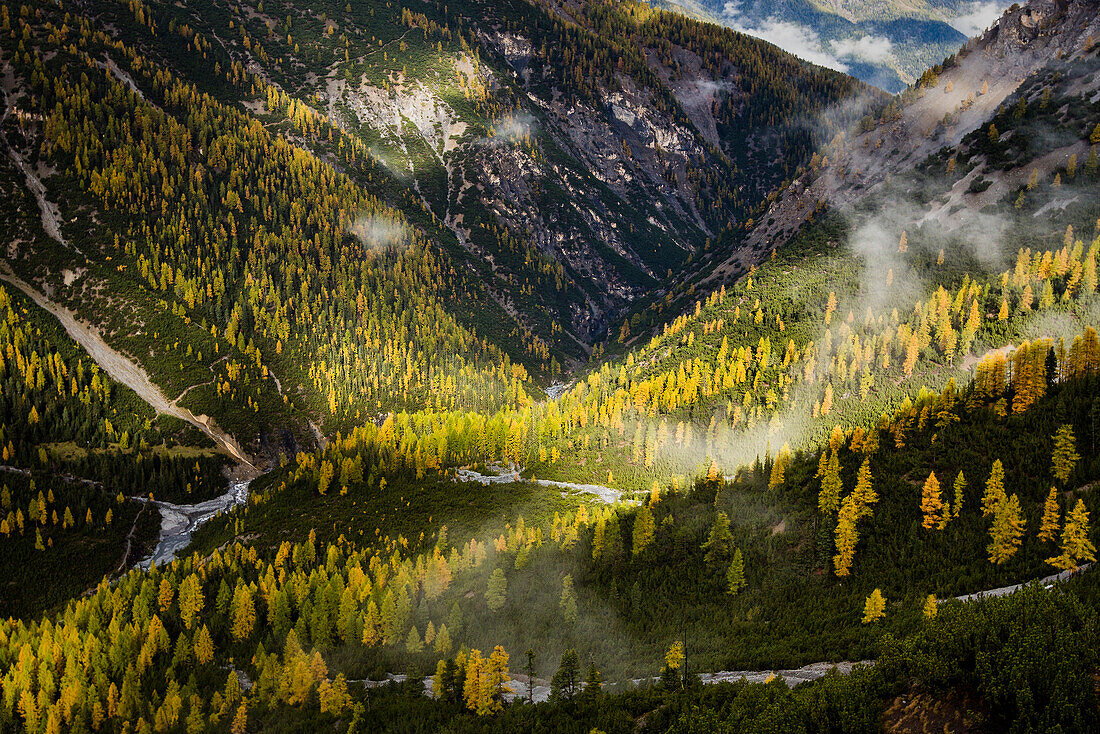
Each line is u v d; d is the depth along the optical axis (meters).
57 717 140.25
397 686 138.88
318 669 142.25
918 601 116.06
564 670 119.81
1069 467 130.88
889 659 85.12
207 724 134.88
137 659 156.12
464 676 131.75
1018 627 78.56
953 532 132.75
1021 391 156.62
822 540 143.50
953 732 74.75
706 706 98.69
